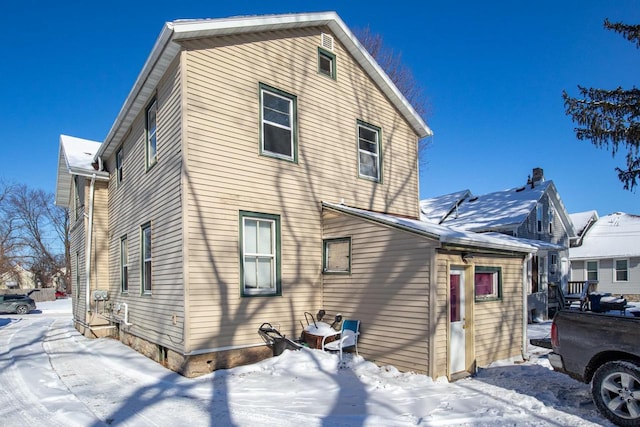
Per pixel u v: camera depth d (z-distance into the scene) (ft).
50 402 19.34
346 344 26.03
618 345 16.26
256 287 27.66
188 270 24.04
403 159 40.27
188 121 25.07
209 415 17.31
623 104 45.62
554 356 18.69
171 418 16.99
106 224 43.06
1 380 23.89
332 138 33.58
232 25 26.86
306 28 32.81
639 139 44.86
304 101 31.91
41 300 122.01
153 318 28.60
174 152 25.95
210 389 20.95
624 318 16.33
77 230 49.52
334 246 30.30
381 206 37.04
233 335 25.58
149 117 31.86
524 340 30.32
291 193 29.91
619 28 46.75
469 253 25.76
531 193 73.72
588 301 56.18
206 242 25.02
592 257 89.20
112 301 40.16
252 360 26.27
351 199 34.27
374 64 36.76
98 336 40.45
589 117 46.50
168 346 25.79
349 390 20.72
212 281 25.00
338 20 33.86
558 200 76.89
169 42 25.07
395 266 25.44
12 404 19.26
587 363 17.37
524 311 30.66
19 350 34.47
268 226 28.78
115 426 16.15
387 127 38.93
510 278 29.99
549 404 18.66
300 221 30.12
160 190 27.99
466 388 21.48
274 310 27.84
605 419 16.47
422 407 18.22
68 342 38.55
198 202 24.94
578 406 18.29
